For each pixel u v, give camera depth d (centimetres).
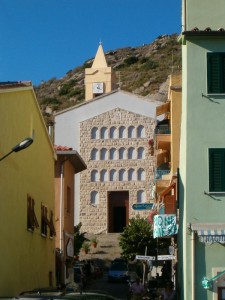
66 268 3972
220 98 2298
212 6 2391
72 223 4259
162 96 11881
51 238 3222
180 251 2506
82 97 14625
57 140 8525
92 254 6944
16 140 2367
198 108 2292
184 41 2342
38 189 2877
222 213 2245
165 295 2588
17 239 2370
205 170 2266
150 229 5412
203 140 2278
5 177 2167
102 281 5312
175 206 2820
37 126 2841
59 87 15838
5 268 2158
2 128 2120
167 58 16562
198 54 2311
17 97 2375
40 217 2917
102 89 10038
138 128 8481
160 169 3928
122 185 8400
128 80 15300
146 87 14338
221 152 2269
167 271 4122
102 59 10288
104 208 8388
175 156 3284
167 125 3747
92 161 8488
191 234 2227
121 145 8475
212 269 2203
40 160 2934
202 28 2375
